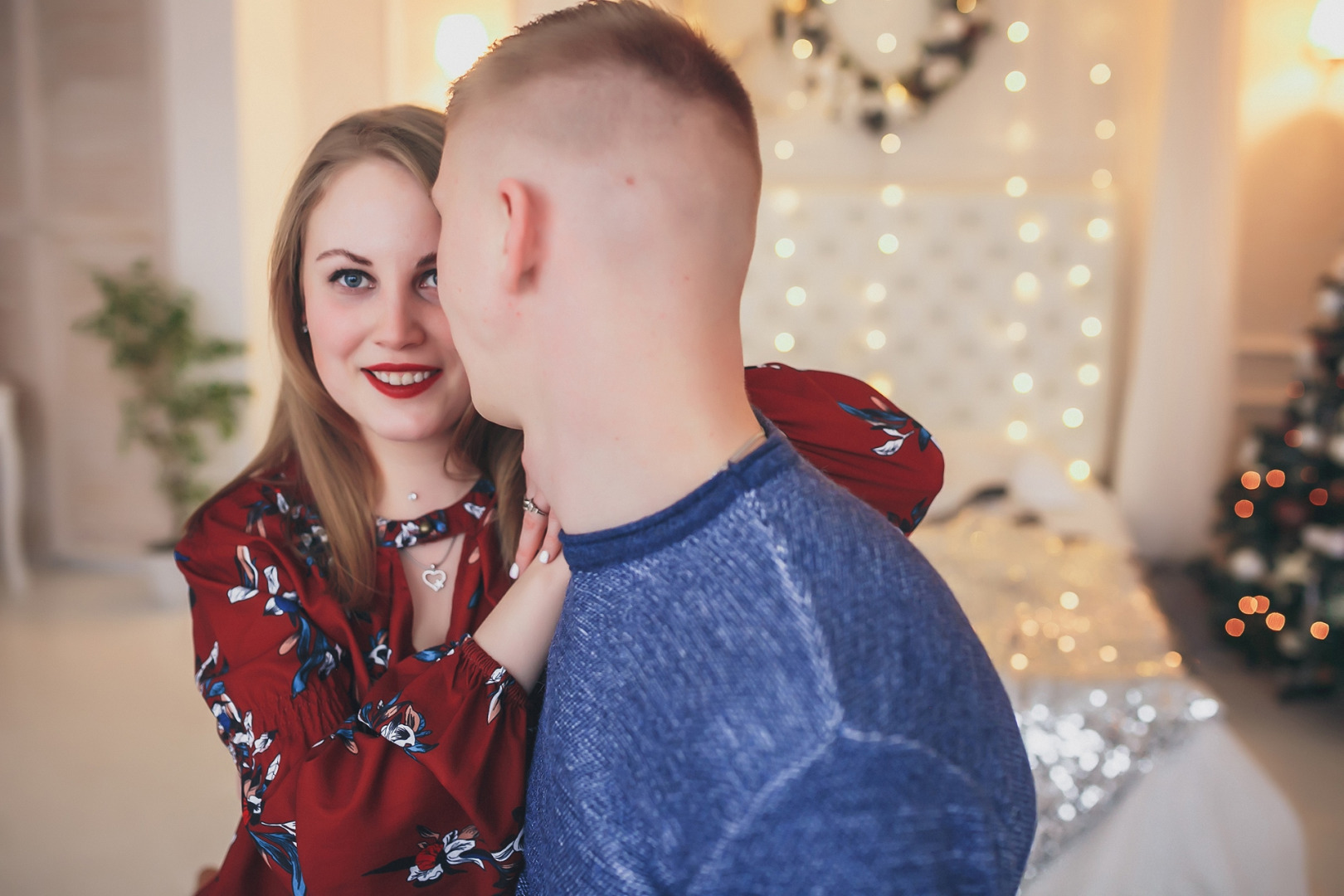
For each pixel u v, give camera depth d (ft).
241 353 14.55
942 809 1.57
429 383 2.79
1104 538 11.05
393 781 2.34
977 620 8.03
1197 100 11.98
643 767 1.77
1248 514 12.03
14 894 7.82
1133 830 6.70
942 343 14.25
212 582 2.87
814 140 14.38
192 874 8.13
